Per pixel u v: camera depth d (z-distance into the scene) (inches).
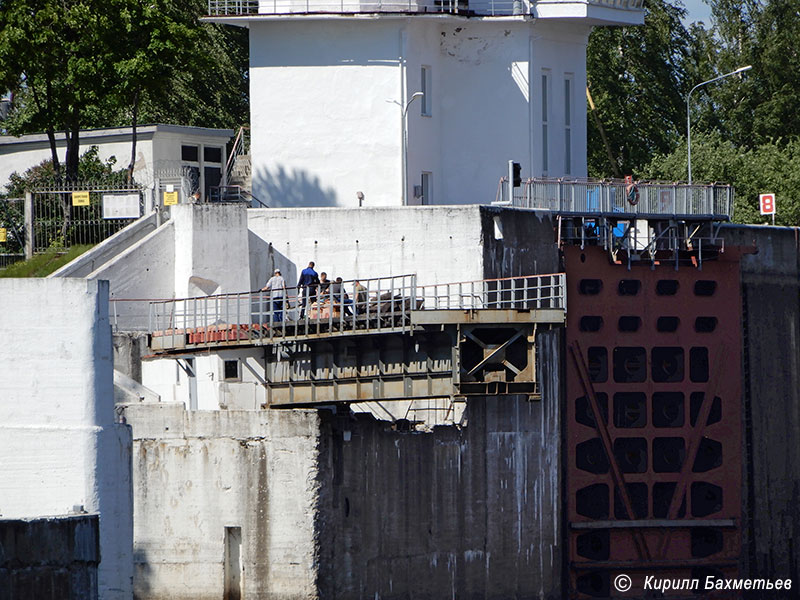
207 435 7701.8
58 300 4985.2
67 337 4980.3
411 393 7716.5
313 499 7672.2
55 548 4527.6
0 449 4990.2
